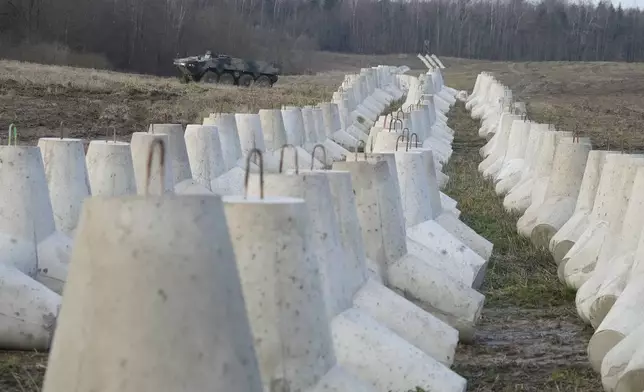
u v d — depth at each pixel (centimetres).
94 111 2348
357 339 622
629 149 2131
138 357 368
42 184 832
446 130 2592
